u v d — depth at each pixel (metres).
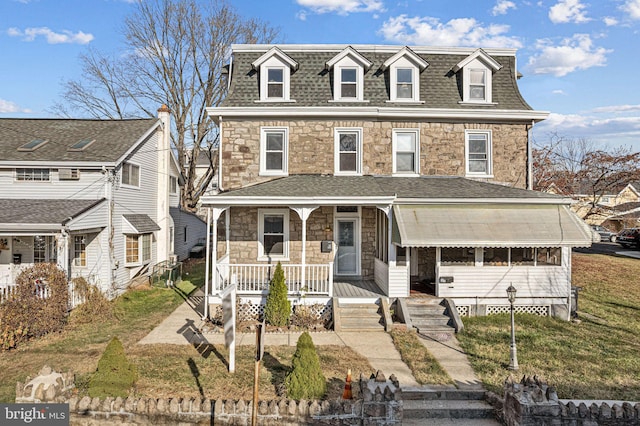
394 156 17.41
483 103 17.72
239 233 16.64
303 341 8.20
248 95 17.50
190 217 32.12
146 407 7.18
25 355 10.77
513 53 18.95
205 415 7.11
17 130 20.39
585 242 13.48
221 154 17.03
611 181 26.06
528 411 7.18
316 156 17.27
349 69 17.73
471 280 14.28
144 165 21.81
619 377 9.53
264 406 7.14
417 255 17.09
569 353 11.01
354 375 9.48
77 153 18.36
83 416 7.18
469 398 8.79
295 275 16.69
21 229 14.61
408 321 13.09
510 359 10.05
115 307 15.99
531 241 13.48
